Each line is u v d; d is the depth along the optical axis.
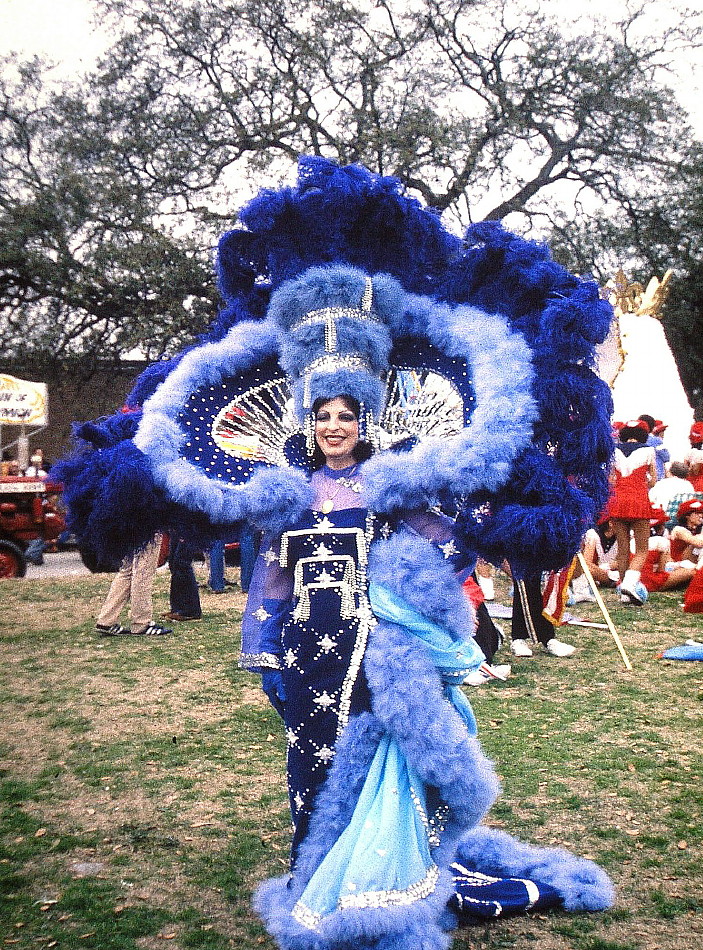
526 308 3.36
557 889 3.30
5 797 4.45
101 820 4.16
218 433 3.35
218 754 5.07
